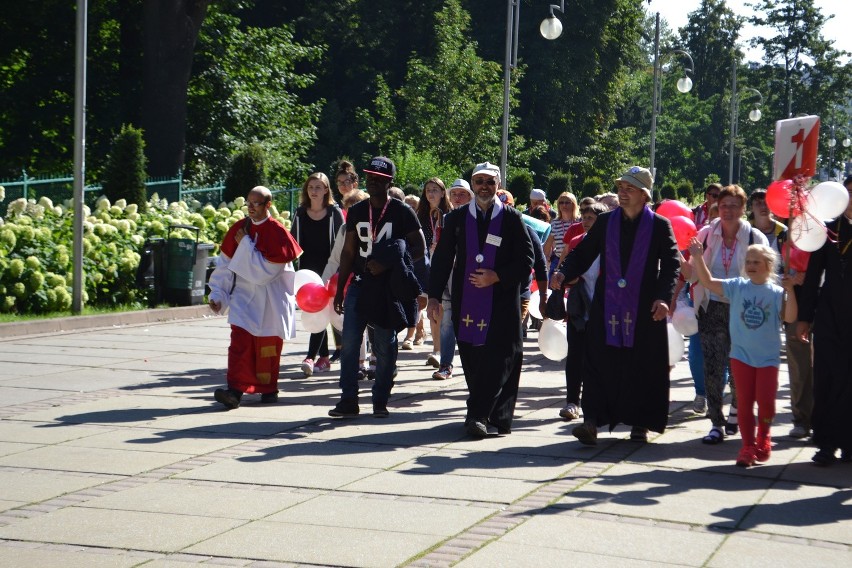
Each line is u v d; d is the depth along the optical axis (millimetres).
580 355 9953
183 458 8000
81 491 7039
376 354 9844
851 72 101500
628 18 62688
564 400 11141
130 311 18422
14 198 22047
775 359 8180
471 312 9062
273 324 10305
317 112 43656
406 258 9633
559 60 59062
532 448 8609
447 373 12234
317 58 45562
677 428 9672
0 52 37531
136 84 38656
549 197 48094
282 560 5656
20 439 8625
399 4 55594
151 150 32812
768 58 103188
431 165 37625
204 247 20125
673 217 10125
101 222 19609
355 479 7414
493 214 9070
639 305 8680
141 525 6270
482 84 42656
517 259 9062
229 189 28469
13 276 17297
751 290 8234
